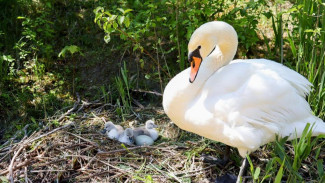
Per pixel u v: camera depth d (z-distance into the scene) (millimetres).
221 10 5547
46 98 5582
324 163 4383
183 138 4883
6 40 6285
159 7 5680
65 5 6852
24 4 6711
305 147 3719
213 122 3795
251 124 3764
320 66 4691
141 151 4613
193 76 3818
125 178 4305
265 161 4379
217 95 3803
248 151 3848
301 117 3936
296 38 5203
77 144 4598
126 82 5312
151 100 5613
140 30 4844
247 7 5152
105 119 5227
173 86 3957
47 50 5914
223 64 4062
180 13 5461
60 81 5785
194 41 3896
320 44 5102
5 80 5789
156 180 4215
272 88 3756
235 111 3729
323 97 4668
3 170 4371
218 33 3918
